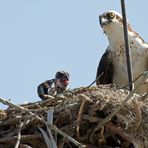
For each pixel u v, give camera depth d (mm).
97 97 14055
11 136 13945
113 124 13891
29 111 14133
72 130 13945
